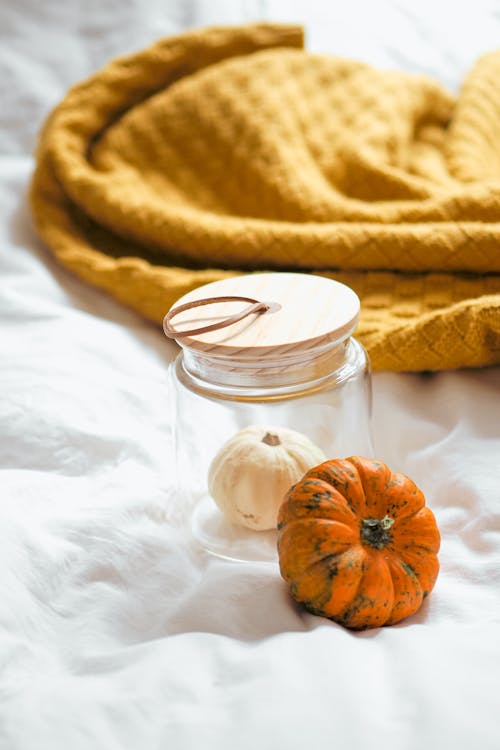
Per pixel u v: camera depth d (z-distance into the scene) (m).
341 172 0.99
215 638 0.59
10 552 0.63
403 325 0.79
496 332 0.76
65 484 0.72
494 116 1.06
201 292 0.70
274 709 0.53
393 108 1.03
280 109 1.02
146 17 1.24
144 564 0.66
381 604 0.60
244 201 0.99
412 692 0.54
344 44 1.22
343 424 0.69
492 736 0.52
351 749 0.52
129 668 0.57
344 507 0.61
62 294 0.93
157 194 1.01
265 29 1.10
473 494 0.70
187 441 0.70
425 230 0.85
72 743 0.53
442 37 1.25
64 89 1.19
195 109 1.03
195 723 0.53
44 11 1.24
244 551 0.67
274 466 0.67
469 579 0.65
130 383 0.81
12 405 0.77
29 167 1.10
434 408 0.79
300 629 0.60
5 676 0.58
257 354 0.64
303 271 0.89
